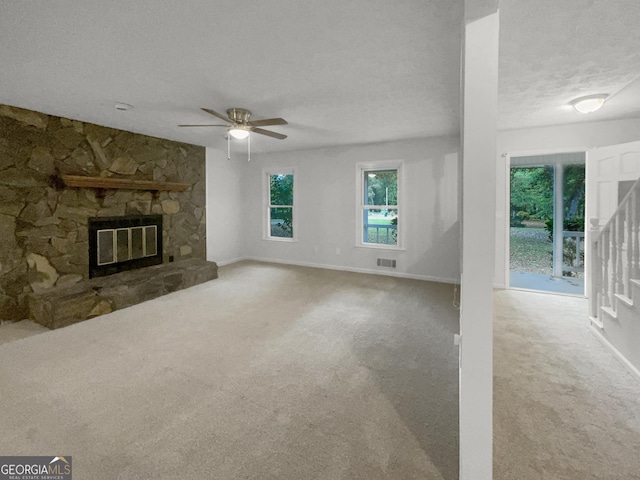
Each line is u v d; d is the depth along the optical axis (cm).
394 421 181
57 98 307
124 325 321
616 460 151
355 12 176
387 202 562
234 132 343
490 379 126
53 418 182
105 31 193
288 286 470
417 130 447
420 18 181
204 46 213
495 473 144
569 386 214
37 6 167
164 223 499
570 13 179
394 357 257
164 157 495
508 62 241
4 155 323
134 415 185
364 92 299
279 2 167
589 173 395
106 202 416
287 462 152
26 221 342
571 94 310
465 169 124
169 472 146
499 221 459
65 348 270
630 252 241
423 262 516
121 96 303
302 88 287
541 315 351
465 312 127
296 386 216
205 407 193
